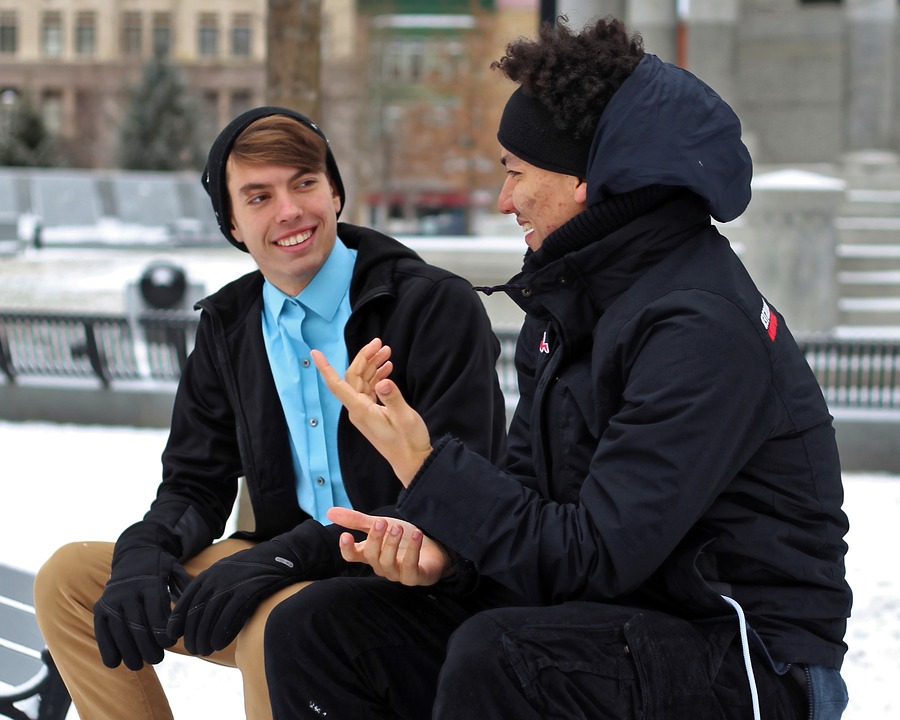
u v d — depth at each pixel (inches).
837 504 79.3
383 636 81.4
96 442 285.7
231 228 102.2
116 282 685.3
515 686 71.7
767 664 76.1
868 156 558.9
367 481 97.3
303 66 254.5
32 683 104.2
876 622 160.9
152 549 93.8
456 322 99.1
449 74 1644.9
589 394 79.4
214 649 84.8
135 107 1435.8
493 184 1657.2
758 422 75.2
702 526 77.2
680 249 78.5
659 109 76.5
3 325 308.8
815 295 365.7
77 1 1877.5
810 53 588.4
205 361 103.2
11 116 1382.9
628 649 73.1
